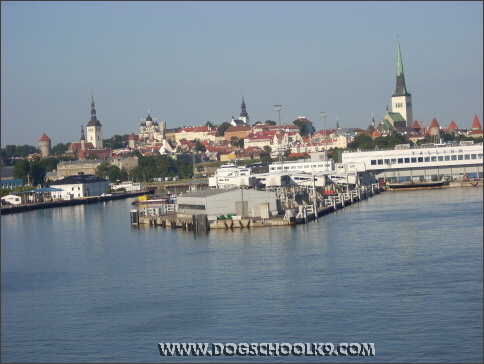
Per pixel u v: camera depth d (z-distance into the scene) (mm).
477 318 108688
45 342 110062
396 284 128750
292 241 174750
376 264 145000
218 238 185625
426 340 102750
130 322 116188
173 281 139875
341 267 143750
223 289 131250
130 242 192875
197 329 111062
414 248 160125
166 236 198500
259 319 113750
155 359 102062
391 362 97500
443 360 97125
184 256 163625
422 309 114125
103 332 112688
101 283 143625
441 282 128625
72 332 113812
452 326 106750
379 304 117938
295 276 137625
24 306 129875
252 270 144500
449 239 170375
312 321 111688
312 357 100250
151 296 130250
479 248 157125
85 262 167625
